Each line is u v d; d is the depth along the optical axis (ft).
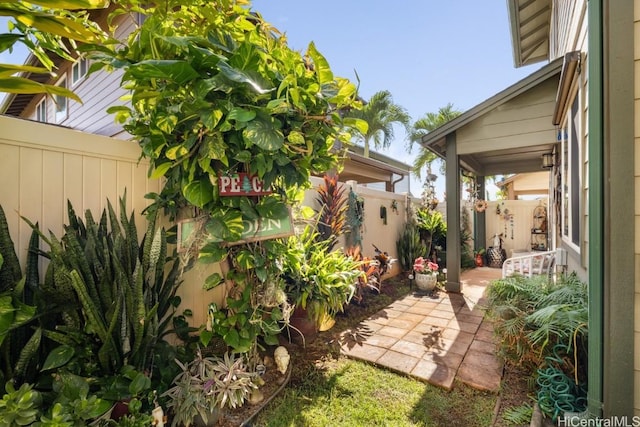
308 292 9.47
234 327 7.27
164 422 5.77
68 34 4.52
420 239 22.65
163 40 5.23
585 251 8.55
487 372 8.33
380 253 16.76
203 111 5.54
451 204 16.62
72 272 4.87
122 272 5.64
